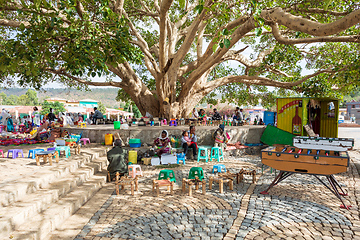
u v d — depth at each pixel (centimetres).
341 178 696
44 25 704
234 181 676
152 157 890
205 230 375
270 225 390
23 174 514
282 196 537
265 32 1568
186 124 1678
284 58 1845
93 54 706
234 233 362
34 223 355
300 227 383
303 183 645
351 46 1378
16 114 2259
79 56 696
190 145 982
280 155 545
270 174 755
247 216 427
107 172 717
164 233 367
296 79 1972
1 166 597
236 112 1784
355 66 1214
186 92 1728
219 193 568
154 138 1035
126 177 601
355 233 363
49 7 684
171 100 1772
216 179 582
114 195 557
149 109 1836
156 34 2259
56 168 579
